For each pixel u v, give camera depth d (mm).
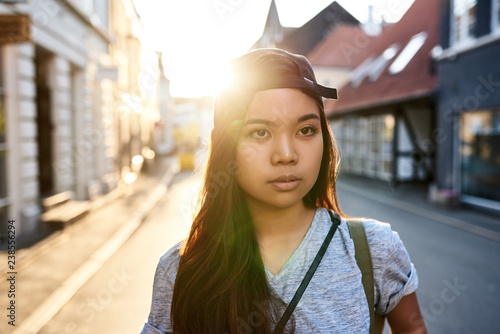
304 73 815
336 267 833
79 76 10102
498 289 4477
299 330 792
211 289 819
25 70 6730
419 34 16250
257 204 852
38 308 3811
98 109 11570
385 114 16625
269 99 767
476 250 6211
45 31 7703
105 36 11781
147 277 4844
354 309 816
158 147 35844
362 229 893
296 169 778
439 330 3508
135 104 13977
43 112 8594
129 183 15273
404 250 931
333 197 987
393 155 15922
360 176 19406
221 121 844
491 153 9336
